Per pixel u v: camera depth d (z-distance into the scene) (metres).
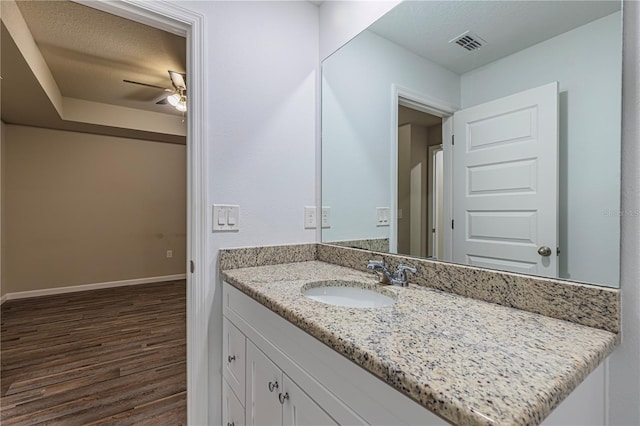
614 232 0.79
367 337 0.71
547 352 0.64
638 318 0.74
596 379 0.74
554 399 0.50
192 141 1.43
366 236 1.54
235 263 1.51
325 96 1.78
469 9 1.14
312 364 0.82
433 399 0.50
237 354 1.29
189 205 1.46
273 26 1.65
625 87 0.78
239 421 1.26
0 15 1.84
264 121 1.61
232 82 1.51
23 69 2.38
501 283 0.97
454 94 1.18
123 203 4.66
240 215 1.54
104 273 4.53
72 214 4.29
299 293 1.09
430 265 1.19
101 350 2.54
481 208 1.09
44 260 4.11
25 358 2.39
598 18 0.83
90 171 4.40
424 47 1.29
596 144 0.83
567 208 0.88
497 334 0.73
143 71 3.01
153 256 4.92
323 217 1.77
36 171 4.04
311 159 1.79
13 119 3.68
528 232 0.96
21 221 3.95
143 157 4.81
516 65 1.00
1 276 3.73
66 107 3.71
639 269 0.74
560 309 0.84
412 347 0.66
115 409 1.78
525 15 0.99
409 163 1.35
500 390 0.50
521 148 0.99
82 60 2.79
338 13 1.69
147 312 3.50
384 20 1.45
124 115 4.10
